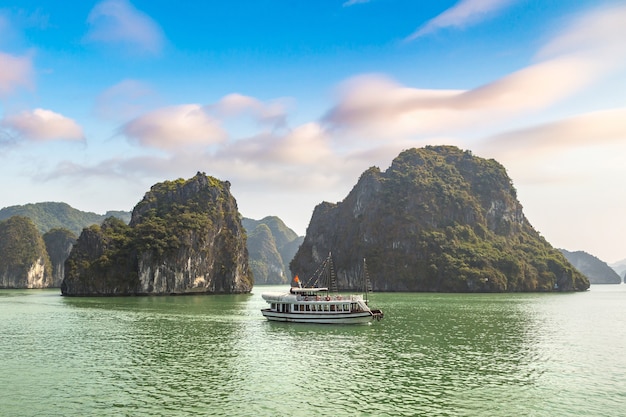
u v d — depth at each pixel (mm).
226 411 30047
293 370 40438
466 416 29375
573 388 35312
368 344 52906
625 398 33031
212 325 70062
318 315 70750
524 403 31844
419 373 39406
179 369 40812
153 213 197250
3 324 71938
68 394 33531
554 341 55469
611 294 195125
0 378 37812
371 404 31422
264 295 75812
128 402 31766
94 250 178500
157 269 172750
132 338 57281
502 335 59812
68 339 56625
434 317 81750
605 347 51625
